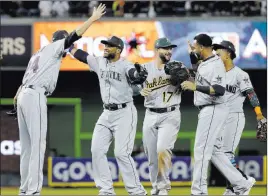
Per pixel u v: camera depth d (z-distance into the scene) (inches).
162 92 1510.8
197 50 1470.2
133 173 1483.8
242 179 1530.5
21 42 1871.3
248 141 1985.7
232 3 1973.4
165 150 1510.8
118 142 1476.4
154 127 1528.1
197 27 1877.5
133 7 1984.5
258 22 1875.0
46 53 1405.0
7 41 1871.3
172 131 1518.2
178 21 1875.0
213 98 1475.1
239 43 1877.5
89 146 1980.8
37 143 1395.2
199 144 1486.2
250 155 1982.0
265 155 1984.5
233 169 1529.3
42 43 1866.4
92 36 1860.2
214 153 1525.6
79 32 1390.3
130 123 1481.3
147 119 1533.0
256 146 1985.7
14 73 1972.2
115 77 1465.3
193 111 1977.1
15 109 1471.5
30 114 1391.5
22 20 1868.8
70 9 1984.5
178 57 1877.5
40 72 1396.4
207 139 1481.3
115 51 1462.8
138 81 1438.2
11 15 1973.4
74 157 1948.8
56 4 1984.5
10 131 1950.1
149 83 1509.6
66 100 1963.6
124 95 1473.9
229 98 1624.0
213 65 1451.8
